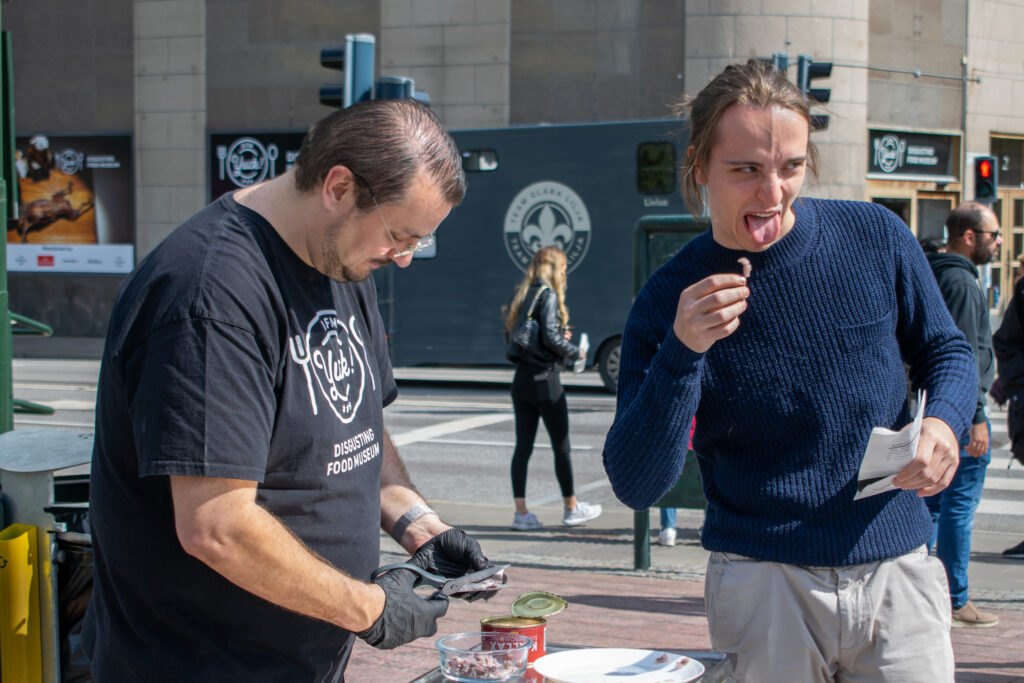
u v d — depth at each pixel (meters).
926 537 2.26
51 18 24.34
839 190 20.72
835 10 20.14
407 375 17.11
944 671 2.23
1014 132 24.38
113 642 1.93
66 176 24.44
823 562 2.17
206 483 1.68
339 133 1.79
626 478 2.20
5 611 2.63
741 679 2.26
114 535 1.87
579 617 4.86
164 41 23.62
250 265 1.78
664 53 20.41
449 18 21.38
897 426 2.24
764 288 2.19
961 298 4.61
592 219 14.47
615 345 14.43
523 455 7.05
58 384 15.93
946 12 22.70
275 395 1.82
